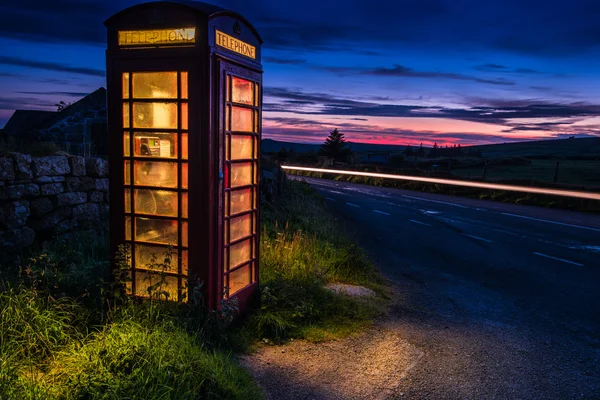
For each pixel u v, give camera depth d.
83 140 14.93
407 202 19.38
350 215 15.45
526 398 4.15
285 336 5.08
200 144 4.40
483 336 5.57
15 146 8.34
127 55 4.48
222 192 4.65
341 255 8.27
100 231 7.66
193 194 4.49
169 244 4.71
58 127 14.70
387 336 5.37
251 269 5.54
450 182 23.50
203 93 4.33
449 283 7.96
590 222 14.38
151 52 4.41
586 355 5.15
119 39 4.53
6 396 2.96
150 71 4.45
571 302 7.03
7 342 3.69
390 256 9.91
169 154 4.60
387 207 17.66
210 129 4.38
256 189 5.52
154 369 3.44
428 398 4.06
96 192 7.96
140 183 4.73
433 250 10.49
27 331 3.83
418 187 25.56
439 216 15.45
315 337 5.11
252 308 5.48
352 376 4.34
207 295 4.59
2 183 6.13
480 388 4.28
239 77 4.89
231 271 5.01
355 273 7.78
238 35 4.87
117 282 4.65
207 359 3.81
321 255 8.43
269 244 7.91
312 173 37.00
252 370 4.26
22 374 3.35
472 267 9.06
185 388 3.40
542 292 7.50
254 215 5.52
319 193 21.89
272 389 3.98
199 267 4.57
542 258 9.73
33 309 3.98
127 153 4.73
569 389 4.36
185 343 3.90
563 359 5.02
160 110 4.57
